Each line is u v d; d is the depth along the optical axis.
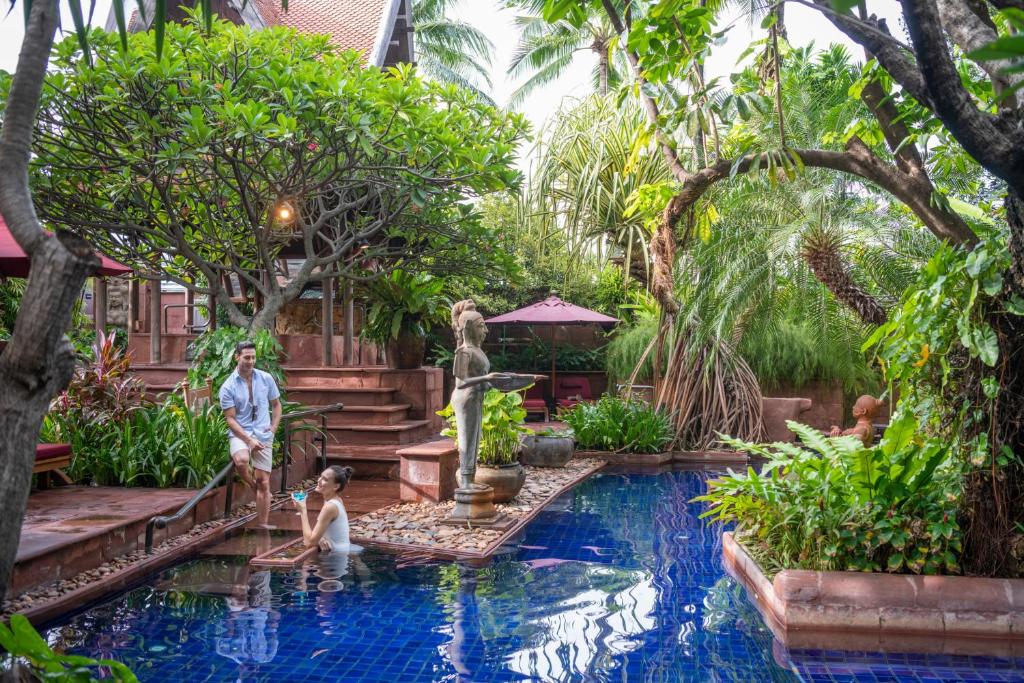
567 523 7.45
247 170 9.84
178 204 10.53
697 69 5.80
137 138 8.54
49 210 9.88
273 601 4.77
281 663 3.74
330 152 9.23
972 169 7.89
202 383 9.38
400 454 8.46
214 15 9.62
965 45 3.39
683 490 9.50
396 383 12.70
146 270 11.40
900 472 4.83
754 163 5.74
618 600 4.87
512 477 8.16
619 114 11.48
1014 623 4.27
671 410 12.91
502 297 20.34
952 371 4.71
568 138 12.01
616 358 16.25
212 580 5.25
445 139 8.87
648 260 12.02
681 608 4.73
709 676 3.66
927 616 4.33
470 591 5.03
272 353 9.59
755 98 5.65
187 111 8.69
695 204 8.91
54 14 2.61
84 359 8.34
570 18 4.54
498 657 3.84
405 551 6.18
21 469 2.44
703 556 6.10
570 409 13.59
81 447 7.62
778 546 5.36
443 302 14.52
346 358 13.24
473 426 7.27
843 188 7.90
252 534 6.76
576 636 4.19
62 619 4.40
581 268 13.52
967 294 4.47
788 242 7.91
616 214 11.99
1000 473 4.51
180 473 7.59
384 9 17.08
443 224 11.35
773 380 14.51
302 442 9.74
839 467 5.24
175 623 4.34
